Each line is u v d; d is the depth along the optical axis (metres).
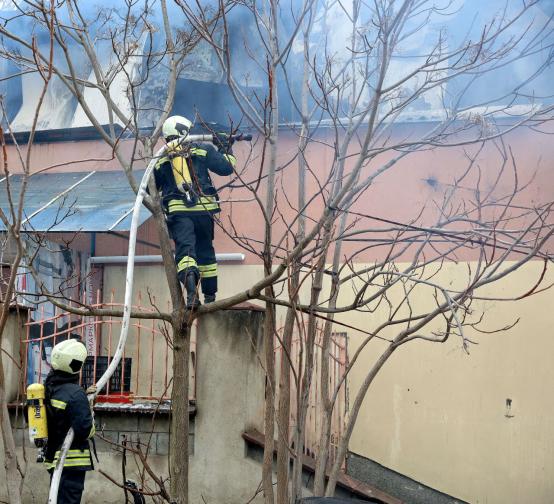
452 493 9.33
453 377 9.48
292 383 9.33
